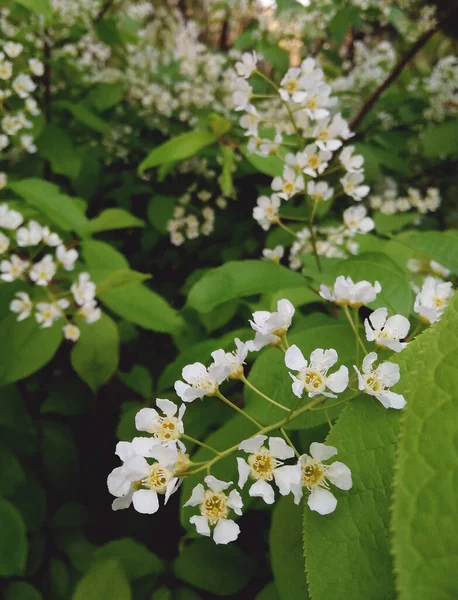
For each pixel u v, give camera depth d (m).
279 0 0.36
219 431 0.16
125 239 0.47
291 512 0.13
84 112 0.39
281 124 0.27
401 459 0.06
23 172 0.38
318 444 0.09
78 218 0.27
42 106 0.40
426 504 0.06
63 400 0.27
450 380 0.07
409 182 0.45
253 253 0.39
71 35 0.41
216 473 0.15
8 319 0.23
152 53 0.53
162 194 0.46
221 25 0.74
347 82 0.47
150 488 0.10
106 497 0.28
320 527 0.09
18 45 0.30
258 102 0.45
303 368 0.11
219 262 0.42
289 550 0.13
